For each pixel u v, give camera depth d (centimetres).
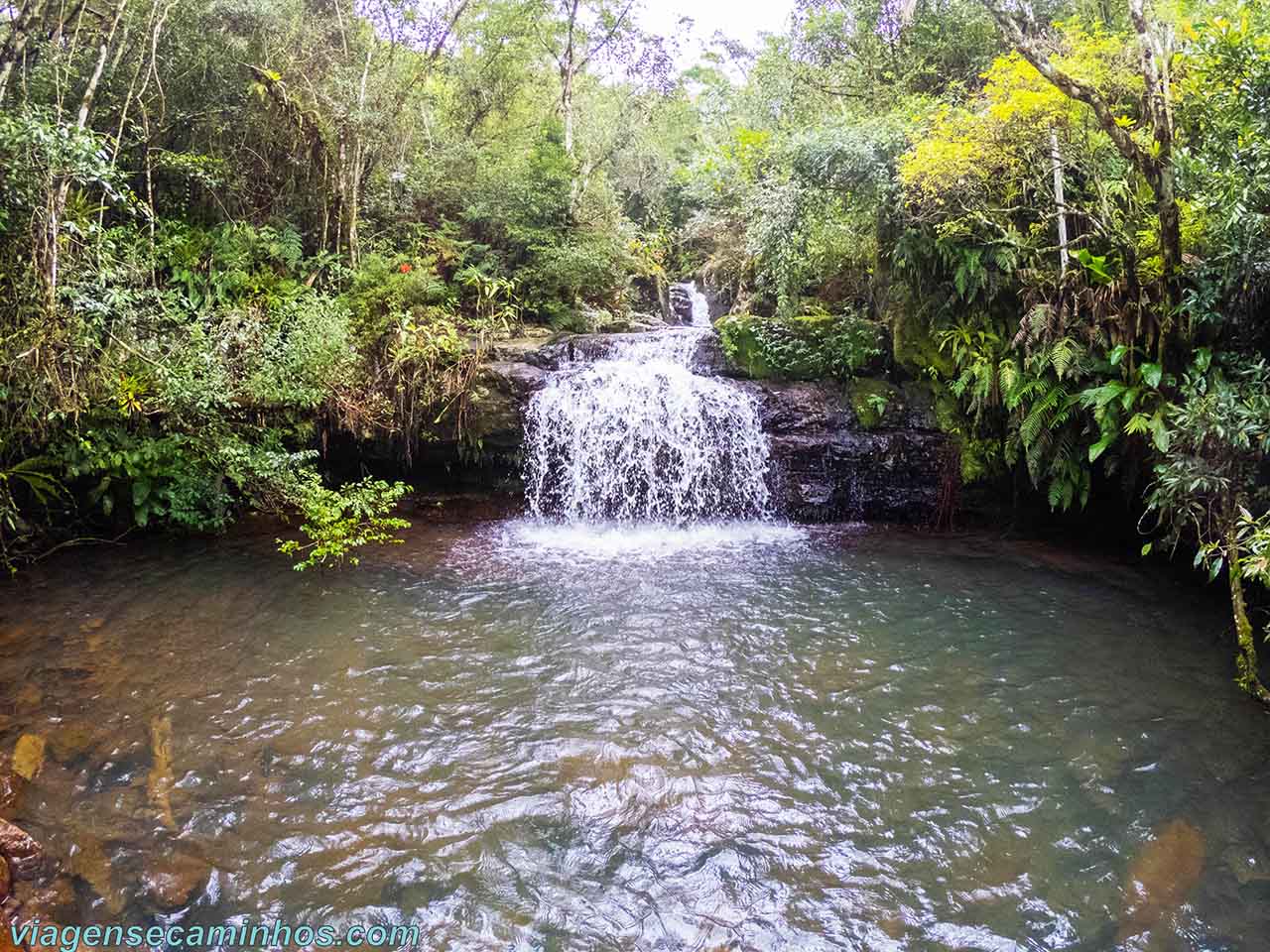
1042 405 681
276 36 980
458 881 303
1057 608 584
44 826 322
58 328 581
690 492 846
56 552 667
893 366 857
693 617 568
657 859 318
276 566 660
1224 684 462
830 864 315
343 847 320
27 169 542
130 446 687
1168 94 574
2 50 609
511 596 607
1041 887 303
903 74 1058
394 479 879
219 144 992
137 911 281
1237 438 451
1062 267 687
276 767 373
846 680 471
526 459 855
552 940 276
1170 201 568
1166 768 380
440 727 414
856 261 957
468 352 875
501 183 1201
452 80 1441
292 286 897
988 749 398
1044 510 791
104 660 478
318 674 469
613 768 380
